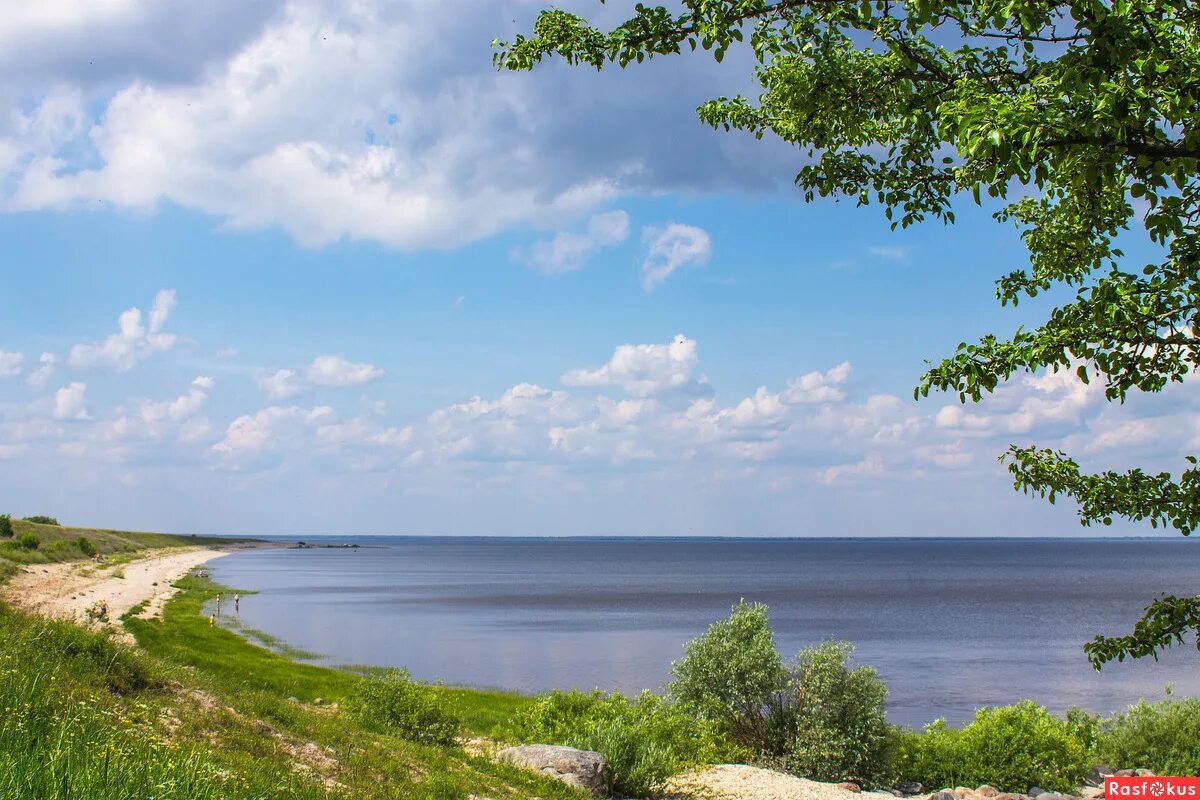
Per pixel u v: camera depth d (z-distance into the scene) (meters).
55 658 10.89
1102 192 6.93
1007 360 6.32
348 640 56.62
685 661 19.98
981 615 80.50
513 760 14.11
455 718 15.39
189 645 41.03
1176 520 6.57
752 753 18.77
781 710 19.36
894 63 6.89
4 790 6.23
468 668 45.91
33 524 124.94
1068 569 195.50
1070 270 7.97
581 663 48.12
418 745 13.52
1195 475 6.44
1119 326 5.80
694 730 18.27
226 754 9.55
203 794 7.43
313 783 9.60
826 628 68.62
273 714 12.41
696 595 107.38
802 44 7.17
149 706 10.52
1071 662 49.59
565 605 91.00
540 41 6.88
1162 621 6.45
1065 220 7.80
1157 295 5.79
